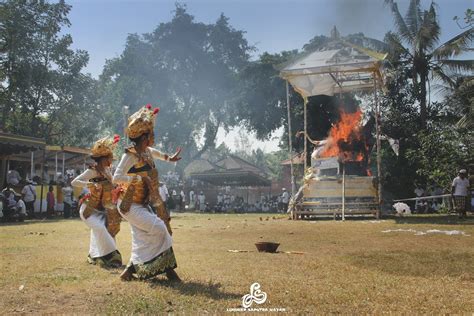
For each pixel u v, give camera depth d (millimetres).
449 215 19625
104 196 6426
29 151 25547
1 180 25578
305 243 9055
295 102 38781
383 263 6301
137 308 3867
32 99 35000
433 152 24156
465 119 24734
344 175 17812
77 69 36344
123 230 12508
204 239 9969
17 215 18375
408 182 28641
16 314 3773
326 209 17594
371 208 17562
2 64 33656
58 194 24422
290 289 4559
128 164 5117
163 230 5016
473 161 23094
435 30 31781
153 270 4949
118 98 46750
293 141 36906
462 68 31562
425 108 31312
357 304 4004
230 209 35719
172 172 43062
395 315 3645
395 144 26359
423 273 5566
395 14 33094
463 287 4758
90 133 38812
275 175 54156
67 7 35281
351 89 21547
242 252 7566
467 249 7918
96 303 4094
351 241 9383
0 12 32781
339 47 17969
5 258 6891
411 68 33125
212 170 42406
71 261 6637
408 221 15297
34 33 34500
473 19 20078
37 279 5184
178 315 3682
